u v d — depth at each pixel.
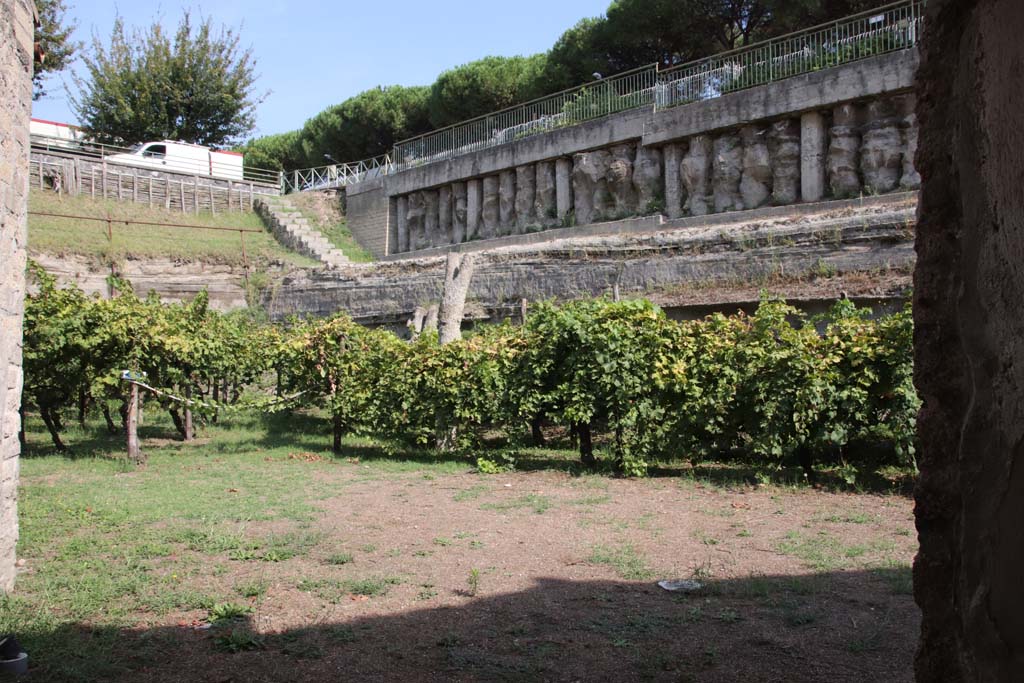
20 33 6.42
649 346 11.20
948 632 3.13
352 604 5.88
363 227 33.69
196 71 45.03
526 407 12.13
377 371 14.21
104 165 32.66
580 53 34.00
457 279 15.90
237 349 17.88
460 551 7.32
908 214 14.77
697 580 6.29
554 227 25.48
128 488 10.60
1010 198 2.70
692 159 21.78
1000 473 2.75
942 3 3.24
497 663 4.75
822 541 7.34
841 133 18.86
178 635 5.23
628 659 4.78
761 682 4.40
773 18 29.22
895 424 9.59
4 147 6.07
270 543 7.56
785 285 15.99
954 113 3.17
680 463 12.11
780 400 10.16
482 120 29.67
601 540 7.62
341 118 44.09
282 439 16.09
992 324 2.84
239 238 32.94
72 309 13.88
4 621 5.35
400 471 12.22
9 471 6.22
